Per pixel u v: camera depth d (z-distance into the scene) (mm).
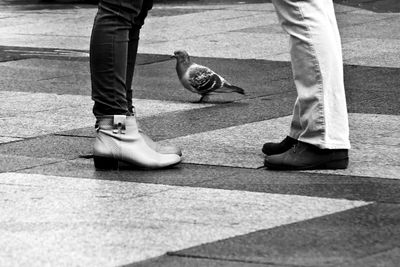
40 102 10320
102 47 7324
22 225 6059
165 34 15391
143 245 5656
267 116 9586
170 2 19688
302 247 5582
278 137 8609
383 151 8055
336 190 6852
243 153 8023
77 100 10461
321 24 7227
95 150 7457
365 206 6438
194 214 6266
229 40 14766
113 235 5844
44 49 14125
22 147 8281
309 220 6113
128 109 7727
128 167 7582
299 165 7410
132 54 7672
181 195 6738
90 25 16703
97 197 6695
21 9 19062
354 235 5801
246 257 5422
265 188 6918
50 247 5633
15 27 16453
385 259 5367
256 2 19578
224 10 18312
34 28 16328
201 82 10195
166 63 13031
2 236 5844
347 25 16094
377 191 6832
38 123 9258
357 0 19375
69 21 17219
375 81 11461
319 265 5273
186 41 14703
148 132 8836
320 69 7250
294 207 6414
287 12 7285
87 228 5988
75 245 5668
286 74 12125
